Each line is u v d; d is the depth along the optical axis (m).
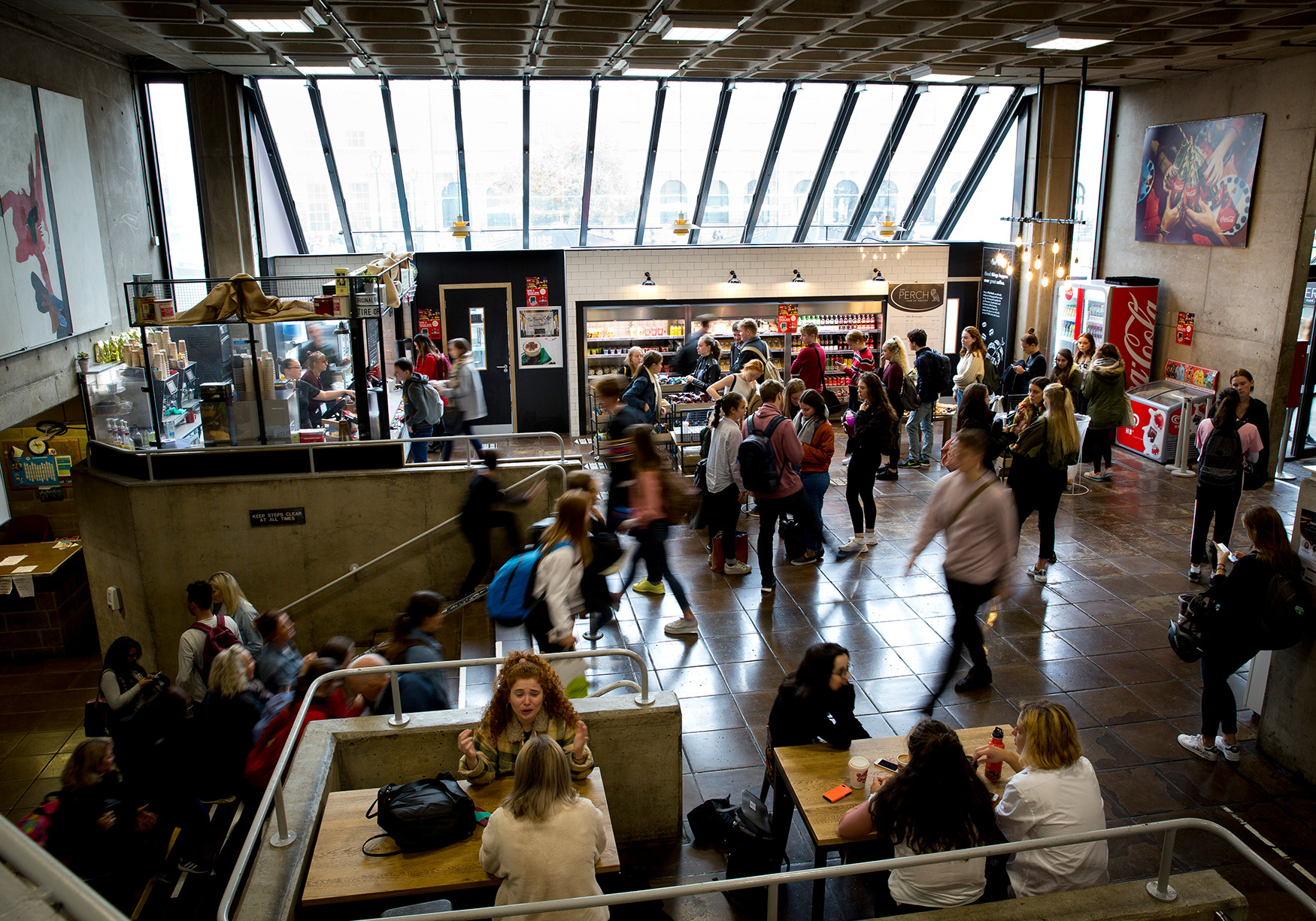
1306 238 9.97
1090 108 13.29
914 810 3.26
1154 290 11.98
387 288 8.07
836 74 11.36
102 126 10.35
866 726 5.57
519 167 12.79
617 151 12.70
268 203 12.63
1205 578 7.64
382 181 12.82
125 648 6.30
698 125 12.50
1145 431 11.43
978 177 14.30
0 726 7.53
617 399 6.97
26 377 8.58
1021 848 2.98
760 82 11.97
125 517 7.80
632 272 13.58
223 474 7.86
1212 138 11.08
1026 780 3.45
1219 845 4.57
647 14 7.90
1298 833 4.65
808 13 7.90
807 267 14.04
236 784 5.06
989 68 11.02
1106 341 12.08
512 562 5.16
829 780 3.90
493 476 7.53
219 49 9.51
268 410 7.85
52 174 8.93
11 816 6.30
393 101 11.77
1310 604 4.96
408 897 3.39
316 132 12.22
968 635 5.50
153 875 4.99
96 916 1.35
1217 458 7.43
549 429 14.01
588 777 3.88
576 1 7.41
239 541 7.89
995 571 5.26
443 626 7.45
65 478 10.17
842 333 14.34
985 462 5.25
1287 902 4.19
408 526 8.02
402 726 4.23
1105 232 13.35
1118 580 7.68
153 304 7.59
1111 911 3.05
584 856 3.06
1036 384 9.12
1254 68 10.50
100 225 10.23
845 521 9.16
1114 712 5.74
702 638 6.71
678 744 4.54
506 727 3.83
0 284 7.93
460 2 7.39
